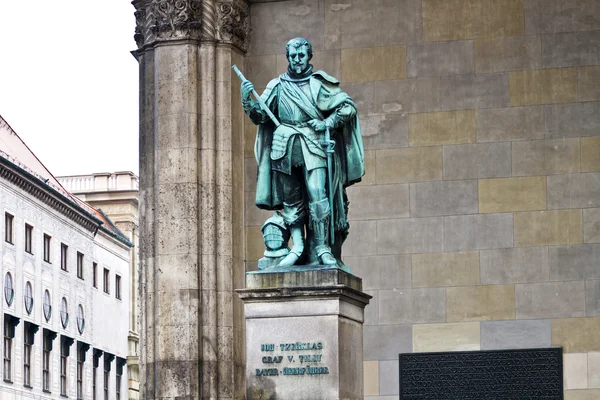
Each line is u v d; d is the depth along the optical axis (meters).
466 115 32.50
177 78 32.34
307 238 23.73
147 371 31.94
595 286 31.44
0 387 74.12
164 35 32.50
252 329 23.05
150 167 32.59
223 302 31.94
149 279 32.16
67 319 85.75
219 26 32.75
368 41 33.16
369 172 32.69
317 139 23.48
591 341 31.28
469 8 32.78
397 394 31.84
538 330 31.52
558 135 32.06
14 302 76.44
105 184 100.81
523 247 31.86
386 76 32.97
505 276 31.84
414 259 32.22
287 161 23.45
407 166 32.59
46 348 82.12
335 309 22.84
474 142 32.38
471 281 31.94
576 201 31.80
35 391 79.75
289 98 23.61
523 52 32.44
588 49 32.19
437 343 31.86
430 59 32.81
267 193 23.88
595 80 32.06
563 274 31.59
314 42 33.38
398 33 33.03
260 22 33.69
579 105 32.06
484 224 32.06
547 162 32.03
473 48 32.66
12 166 75.25
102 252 93.31
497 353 31.55
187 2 32.44
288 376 22.84
